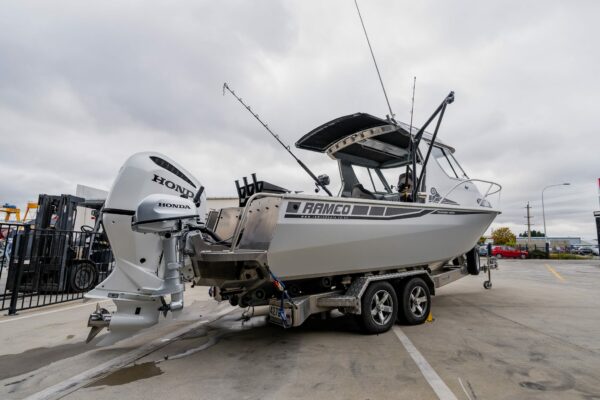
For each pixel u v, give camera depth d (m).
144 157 3.90
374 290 4.34
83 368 3.19
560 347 3.66
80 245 8.48
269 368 3.13
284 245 3.59
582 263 22.09
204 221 4.59
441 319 5.12
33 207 19.81
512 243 51.12
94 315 3.48
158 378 2.92
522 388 2.62
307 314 3.92
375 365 3.16
